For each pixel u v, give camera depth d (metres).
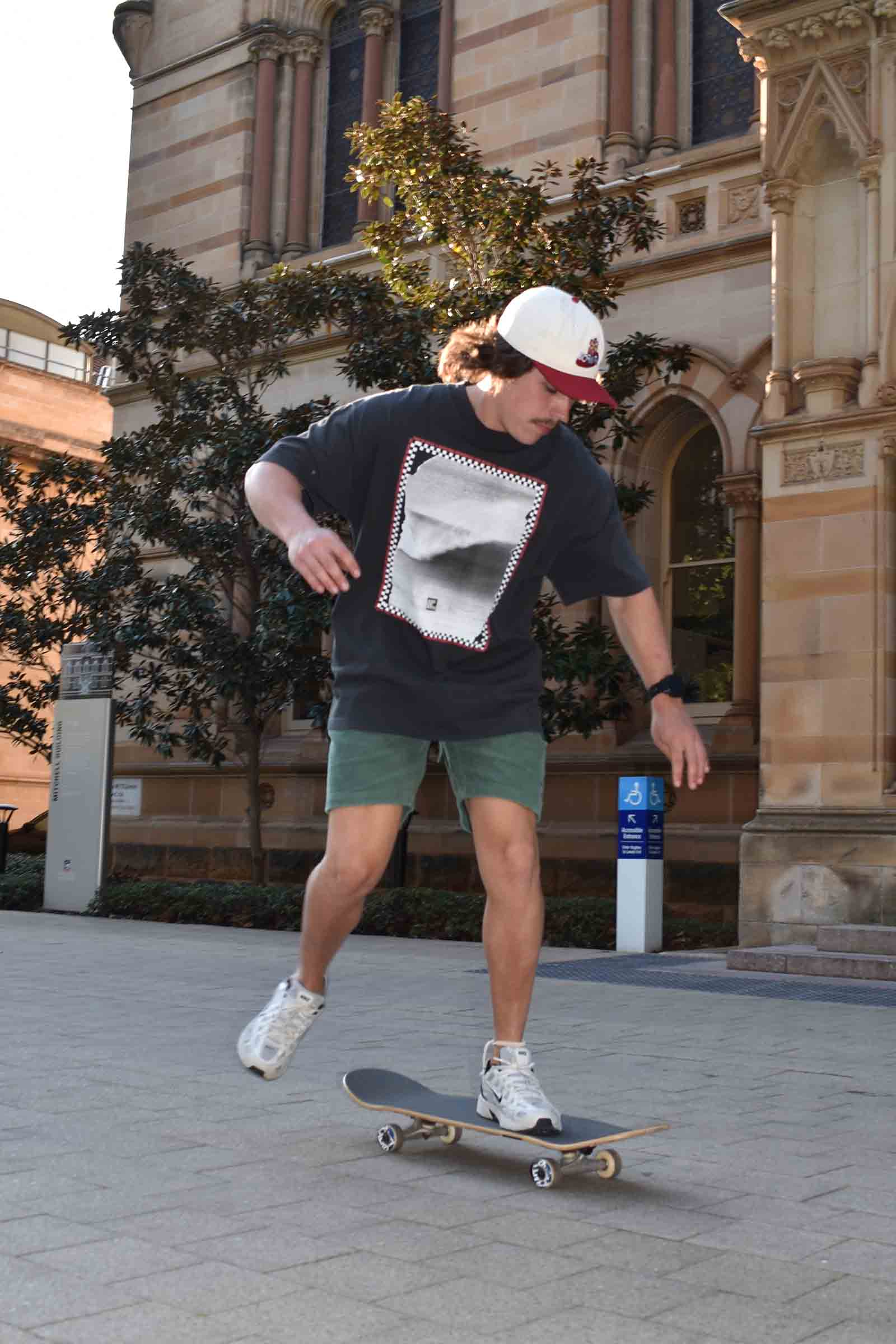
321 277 15.34
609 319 16.20
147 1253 2.74
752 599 15.05
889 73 11.57
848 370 11.52
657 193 16.11
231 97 21.19
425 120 14.14
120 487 16.83
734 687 15.14
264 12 20.98
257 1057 3.57
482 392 3.47
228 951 11.07
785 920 11.26
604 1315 2.45
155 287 16.45
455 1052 5.73
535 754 3.65
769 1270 2.76
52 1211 3.06
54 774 16.50
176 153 21.72
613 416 14.05
